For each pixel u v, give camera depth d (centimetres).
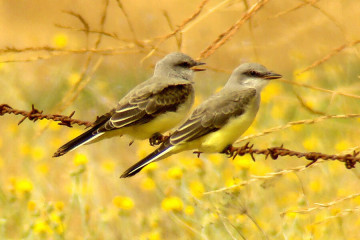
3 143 1639
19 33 2788
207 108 993
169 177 1176
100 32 1057
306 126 1473
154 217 1176
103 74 2098
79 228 1253
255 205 1171
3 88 1870
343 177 1294
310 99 1494
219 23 2019
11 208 1234
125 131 1086
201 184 1162
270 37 1552
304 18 1502
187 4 2239
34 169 1451
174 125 1102
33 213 1167
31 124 1750
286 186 1291
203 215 1130
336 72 1584
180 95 1094
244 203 1066
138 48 1405
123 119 1046
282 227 1063
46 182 1396
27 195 1221
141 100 1067
